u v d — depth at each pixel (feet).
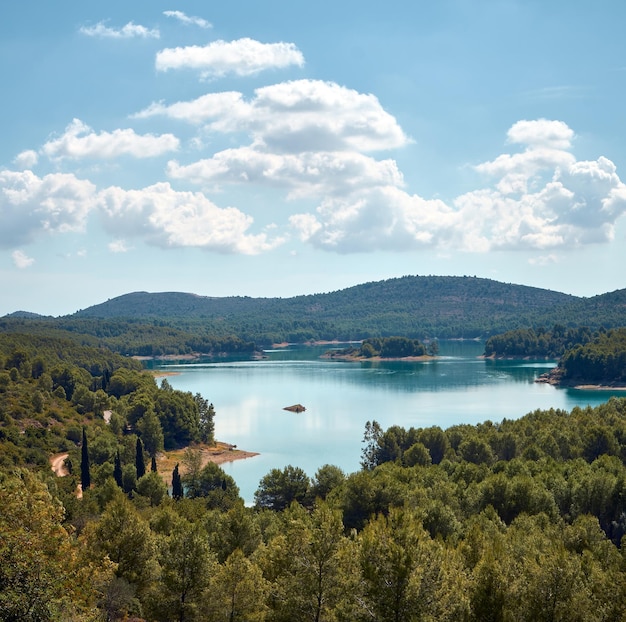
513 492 363.15
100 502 410.52
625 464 531.09
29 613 145.59
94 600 202.28
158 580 237.66
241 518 296.30
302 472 476.13
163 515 318.24
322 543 206.80
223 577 222.89
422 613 186.60
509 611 195.83
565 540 275.80
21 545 156.35
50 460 640.17
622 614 196.03
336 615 196.95
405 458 550.77
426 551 199.21
